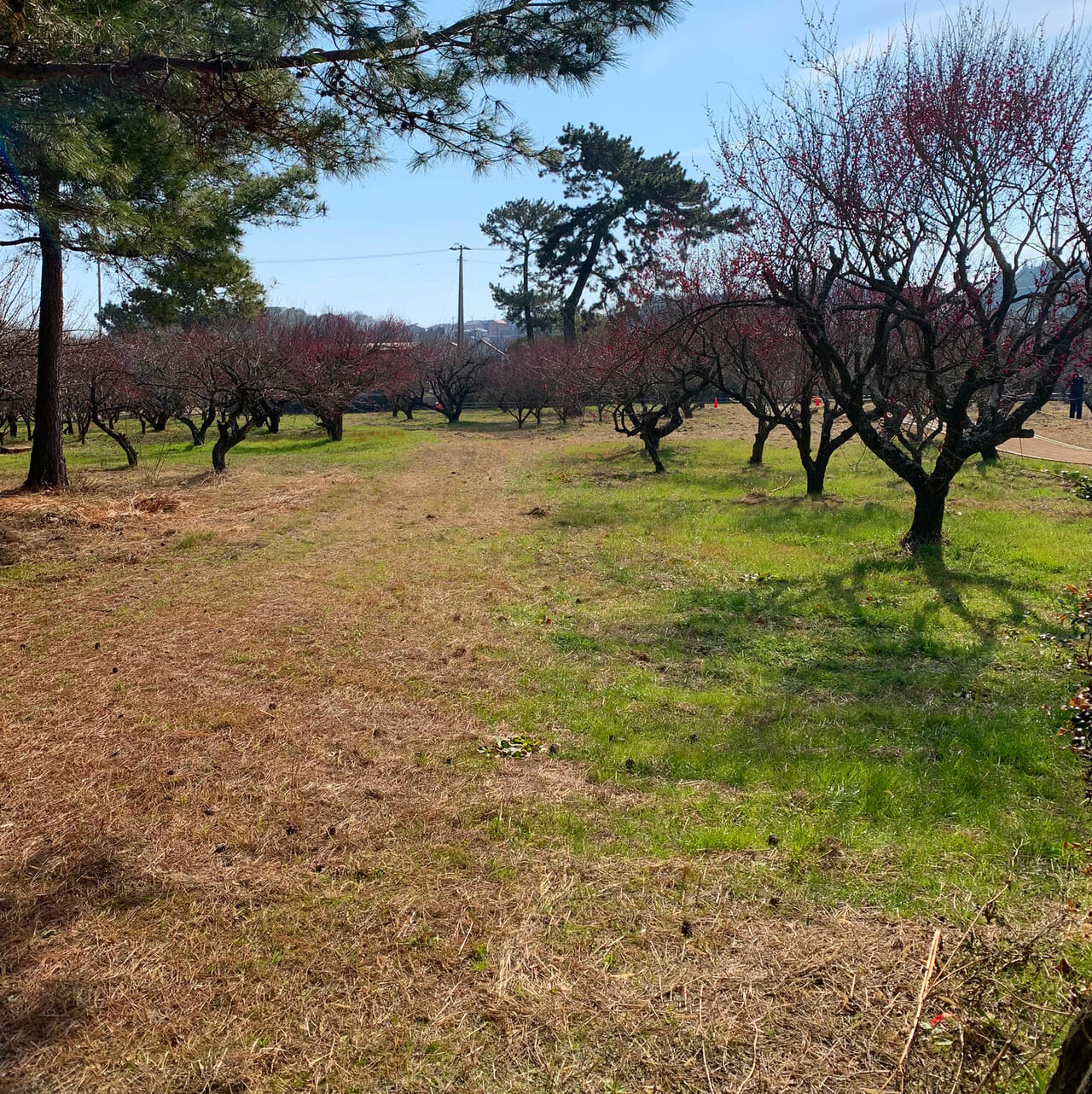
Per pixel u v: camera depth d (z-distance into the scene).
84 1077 2.38
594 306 37.44
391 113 5.27
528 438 26.53
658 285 16.70
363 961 2.84
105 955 2.88
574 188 35.78
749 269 9.87
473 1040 2.50
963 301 8.25
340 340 26.20
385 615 6.96
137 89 5.54
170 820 3.76
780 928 2.95
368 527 11.12
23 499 12.45
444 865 3.38
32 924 3.04
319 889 3.24
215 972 2.79
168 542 10.05
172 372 20.98
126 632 6.54
